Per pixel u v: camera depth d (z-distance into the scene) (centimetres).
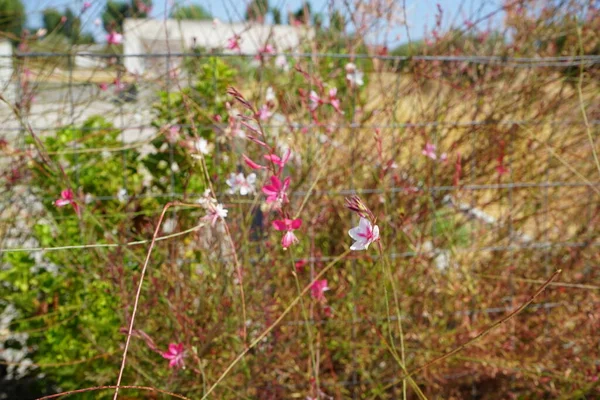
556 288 288
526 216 305
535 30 341
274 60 327
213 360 246
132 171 289
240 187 221
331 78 323
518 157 323
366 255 242
